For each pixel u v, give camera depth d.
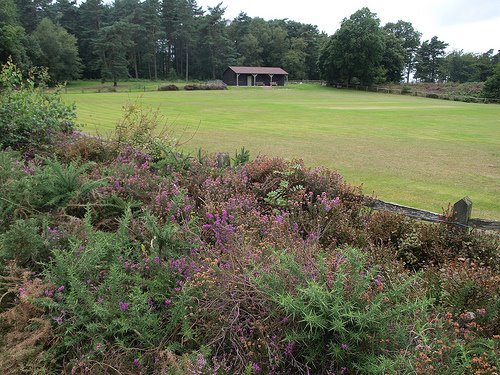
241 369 2.09
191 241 3.17
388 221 4.55
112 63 86.62
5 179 4.05
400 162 12.87
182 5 100.19
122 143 6.67
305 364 2.06
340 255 2.77
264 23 125.06
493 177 10.95
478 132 22.23
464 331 2.28
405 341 2.05
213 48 102.62
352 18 83.06
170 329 2.29
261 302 2.28
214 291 2.34
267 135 18.55
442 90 81.06
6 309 2.52
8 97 7.64
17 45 61.53
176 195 3.98
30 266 2.92
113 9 103.44
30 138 7.19
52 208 3.85
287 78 109.69
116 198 3.95
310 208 4.32
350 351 2.04
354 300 2.15
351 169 11.62
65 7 97.31
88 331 2.28
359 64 83.31
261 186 4.97
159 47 105.62
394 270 3.16
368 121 26.81
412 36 123.81
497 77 65.88
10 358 2.04
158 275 2.62
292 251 2.67
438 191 9.26
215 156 6.16
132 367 2.13
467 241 4.23
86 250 2.69
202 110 32.69
